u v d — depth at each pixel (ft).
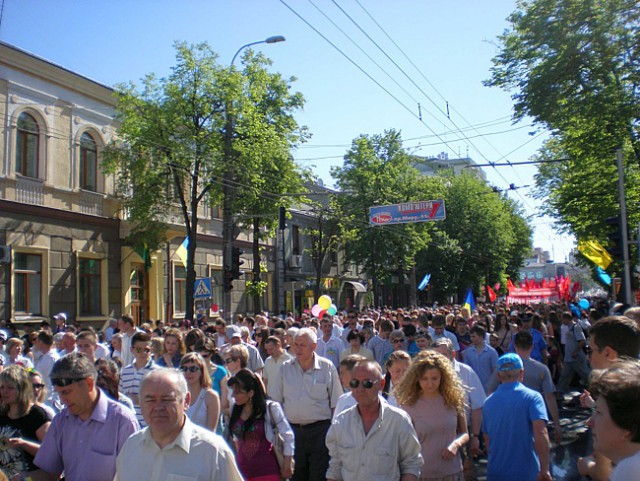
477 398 21.70
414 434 14.66
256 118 75.56
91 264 76.13
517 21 58.39
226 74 72.64
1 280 63.05
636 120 58.95
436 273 168.76
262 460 18.28
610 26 52.65
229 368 24.13
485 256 182.29
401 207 76.23
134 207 75.05
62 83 71.77
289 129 89.10
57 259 70.54
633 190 74.33
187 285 74.69
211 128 72.79
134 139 71.67
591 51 54.13
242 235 113.09
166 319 88.12
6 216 64.39
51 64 69.46
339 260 158.10
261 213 87.51
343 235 130.72
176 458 10.91
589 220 77.00
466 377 21.89
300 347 22.45
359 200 127.34
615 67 54.29
